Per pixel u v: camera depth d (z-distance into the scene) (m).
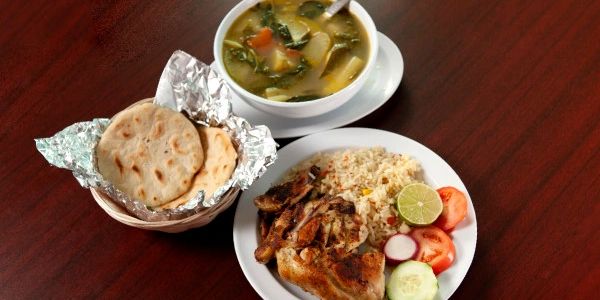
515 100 0.76
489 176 0.71
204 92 0.71
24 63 0.80
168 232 0.68
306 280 0.61
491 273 0.65
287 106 0.69
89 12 0.84
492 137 0.74
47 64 0.80
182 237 0.69
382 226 0.68
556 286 0.64
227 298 0.65
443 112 0.76
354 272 0.62
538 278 0.65
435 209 0.66
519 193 0.70
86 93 0.78
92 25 0.83
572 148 0.72
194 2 0.84
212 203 0.63
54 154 0.64
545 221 0.68
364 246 0.67
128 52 0.81
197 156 0.68
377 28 0.82
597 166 0.71
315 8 0.79
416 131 0.75
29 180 0.73
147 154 0.67
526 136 0.73
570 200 0.69
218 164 0.67
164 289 0.66
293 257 0.62
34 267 0.68
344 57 0.76
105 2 0.84
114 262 0.68
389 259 0.65
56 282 0.67
